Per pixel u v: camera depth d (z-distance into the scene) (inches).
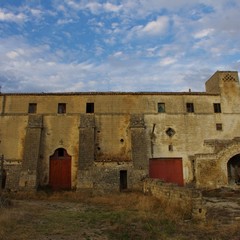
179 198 644.1
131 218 569.6
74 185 1205.7
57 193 1081.4
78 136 1254.9
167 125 1288.1
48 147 1238.9
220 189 1107.3
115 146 1249.4
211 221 537.6
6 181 1170.0
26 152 1182.3
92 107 1300.4
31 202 890.7
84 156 1171.9
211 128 1299.2
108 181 1132.5
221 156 1176.8
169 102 1320.1
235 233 449.4
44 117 1269.7
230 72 1375.5
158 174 1231.5
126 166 1159.0
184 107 1316.4
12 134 1244.5
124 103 1304.1
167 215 592.1
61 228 492.4
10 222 508.1
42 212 668.7
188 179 1232.2
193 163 1238.9
